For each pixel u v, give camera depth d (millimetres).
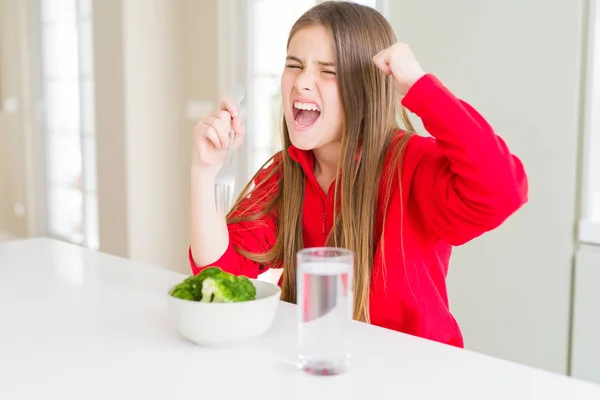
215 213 1278
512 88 2287
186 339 978
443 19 2447
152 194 4023
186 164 4164
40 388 797
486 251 2414
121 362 883
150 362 883
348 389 785
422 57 2533
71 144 5074
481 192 1104
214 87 3770
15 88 5434
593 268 2135
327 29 1252
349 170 1292
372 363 875
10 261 1532
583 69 2123
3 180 5648
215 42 3725
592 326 2156
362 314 1281
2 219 5730
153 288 1279
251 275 1410
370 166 1303
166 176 4082
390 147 1327
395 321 1327
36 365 875
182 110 4090
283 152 1434
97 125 4121
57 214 5348
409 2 2553
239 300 925
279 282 1500
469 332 2492
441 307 1337
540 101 2223
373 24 1297
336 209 1339
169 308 944
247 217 1421
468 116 1087
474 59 2377
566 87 2154
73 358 900
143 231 3998
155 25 3938
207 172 1265
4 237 5574
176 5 3988
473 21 2363
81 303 1176
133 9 3838
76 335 1000
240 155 3682
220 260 1291
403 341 966
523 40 2240
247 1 3557
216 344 923
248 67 3600
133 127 3908
